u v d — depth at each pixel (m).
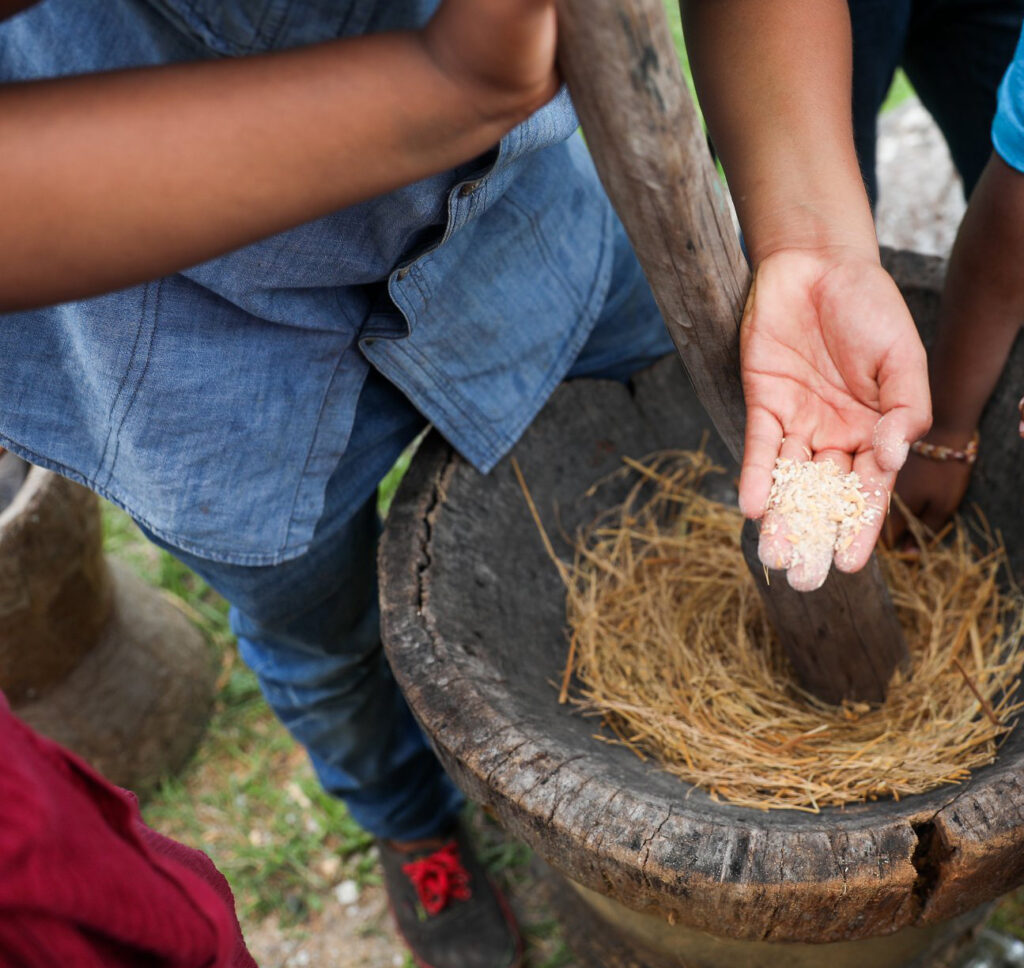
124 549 1.42
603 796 0.72
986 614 0.96
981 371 0.90
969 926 0.95
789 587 0.83
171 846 0.68
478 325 0.86
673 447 1.04
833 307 0.74
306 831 1.19
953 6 1.04
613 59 0.57
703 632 1.00
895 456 0.69
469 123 0.58
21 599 1.07
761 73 0.77
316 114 0.56
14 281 0.56
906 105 1.63
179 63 0.57
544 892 1.07
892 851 0.69
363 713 0.99
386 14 0.68
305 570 0.88
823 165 0.76
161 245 0.57
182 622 1.30
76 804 0.55
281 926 1.14
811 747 0.89
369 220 0.74
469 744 0.75
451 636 0.82
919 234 1.42
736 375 0.74
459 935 1.09
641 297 0.98
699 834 0.70
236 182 0.56
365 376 0.84
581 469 0.99
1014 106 0.79
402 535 0.86
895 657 0.90
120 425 0.78
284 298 0.77
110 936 0.55
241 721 1.28
